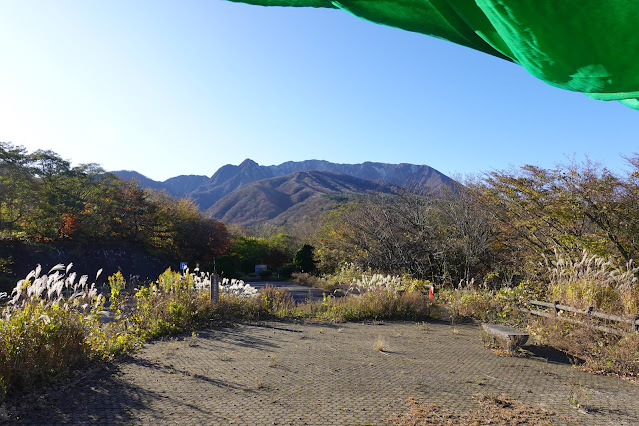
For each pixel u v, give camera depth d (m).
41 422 4.28
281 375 6.14
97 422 4.29
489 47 0.74
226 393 5.27
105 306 11.78
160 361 6.93
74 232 33.53
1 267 25.61
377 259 21.73
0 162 29.44
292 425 4.23
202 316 11.34
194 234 47.19
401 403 4.90
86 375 5.93
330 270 30.83
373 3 0.68
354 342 8.87
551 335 8.44
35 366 5.39
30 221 31.45
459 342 8.91
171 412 4.59
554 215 12.57
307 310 13.24
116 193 39.12
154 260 40.38
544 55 0.62
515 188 14.02
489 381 5.87
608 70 0.62
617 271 8.57
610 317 7.23
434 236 19.97
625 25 0.54
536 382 5.84
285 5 0.73
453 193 21.19
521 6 0.54
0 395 4.67
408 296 13.30
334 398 5.08
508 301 11.84
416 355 7.59
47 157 34.03
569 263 9.86
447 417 4.45
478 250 18.08
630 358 6.42
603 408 4.75
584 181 11.61
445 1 0.63
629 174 11.11
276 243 55.84
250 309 12.60
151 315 10.02
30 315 6.00
